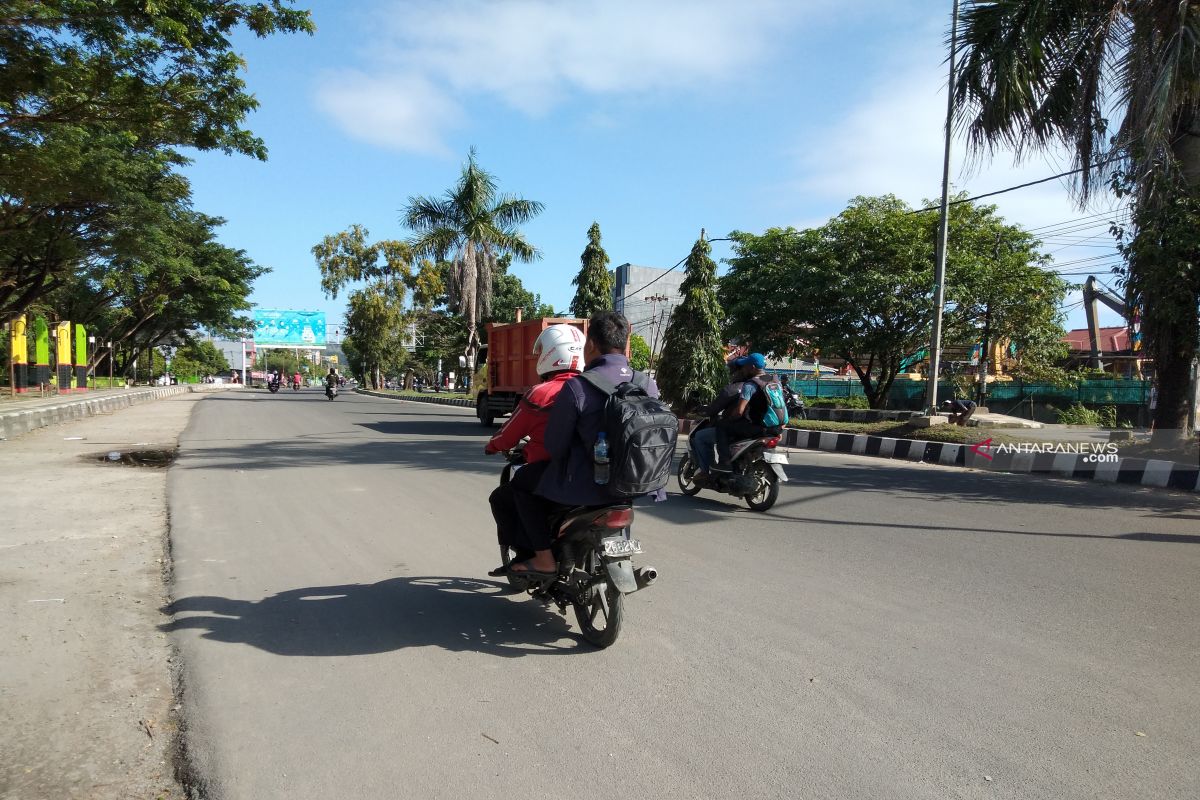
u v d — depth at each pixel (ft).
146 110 37.11
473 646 12.78
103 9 32.17
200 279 131.13
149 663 11.82
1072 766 8.97
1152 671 11.77
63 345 107.45
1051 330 71.82
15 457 36.94
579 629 13.64
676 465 35.17
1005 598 15.43
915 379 95.81
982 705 10.58
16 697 10.52
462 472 32.40
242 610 14.39
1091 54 34.50
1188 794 8.39
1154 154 31.76
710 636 13.24
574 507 12.77
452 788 8.45
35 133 45.01
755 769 8.89
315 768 8.86
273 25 35.24
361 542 19.72
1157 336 33.81
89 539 19.49
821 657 12.30
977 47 36.06
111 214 73.77
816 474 34.06
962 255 64.39
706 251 65.36
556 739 9.59
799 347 76.79
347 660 12.12
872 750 9.33
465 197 100.89
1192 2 30.68
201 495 26.30
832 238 71.15
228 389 199.41
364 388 199.41
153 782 8.58
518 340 55.77
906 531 21.81
